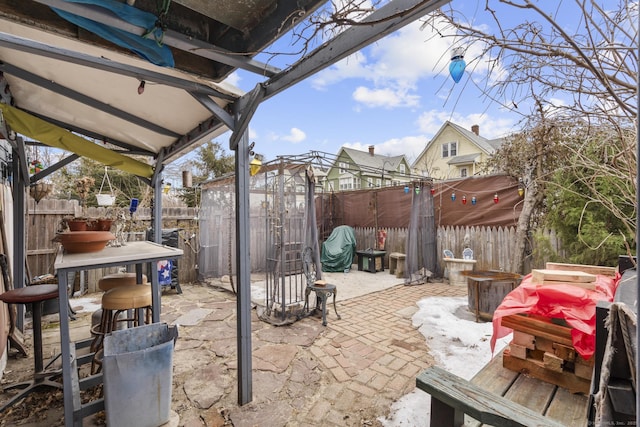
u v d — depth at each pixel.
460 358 3.03
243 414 2.21
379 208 8.28
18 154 3.29
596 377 1.15
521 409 1.10
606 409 0.93
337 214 9.48
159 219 4.22
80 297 5.05
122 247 2.78
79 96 2.62
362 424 2.12
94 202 8.31
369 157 19.97
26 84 2.57
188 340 3.47
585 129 1.84
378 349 3.24
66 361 1.91
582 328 1.67
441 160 13.59
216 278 6.59
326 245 8.10
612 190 2.30
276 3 1.47
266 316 4.21
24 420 2.13
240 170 2.39
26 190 4.12
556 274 2.06
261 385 2.57
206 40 1.71
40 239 4.96
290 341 3.44
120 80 2.34
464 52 1.43
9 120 2.46
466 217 6.42
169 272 5.52
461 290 5.80
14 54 2.08
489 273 4.58
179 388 2.52
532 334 1.93
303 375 2.73
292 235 4.63
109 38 1.44
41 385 2.47
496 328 1.95
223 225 6.71
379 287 6.03
